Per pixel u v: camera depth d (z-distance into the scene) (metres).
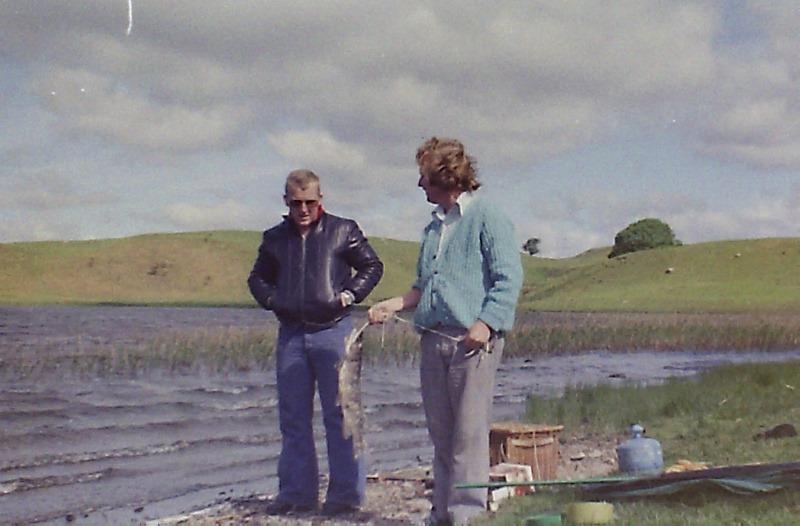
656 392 16.53
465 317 5.75
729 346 45.12
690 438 10.41
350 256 7.34
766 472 5.81
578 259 166.50
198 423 18.02
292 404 7.53
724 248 108.44
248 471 12.28
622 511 5.62
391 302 6.06
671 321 61.12
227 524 7.40
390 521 7.14
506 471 7.11
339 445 7.43
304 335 7.38
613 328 52.19
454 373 5.77
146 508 9.69
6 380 26.73
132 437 16.05
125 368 30.20
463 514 5.84
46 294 97.31
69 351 35.12
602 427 14.05
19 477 11.66
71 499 10.22
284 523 7.14
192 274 109.88
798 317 65.00
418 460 12.45
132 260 112.25
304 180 7.20
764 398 14.08
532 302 97.00
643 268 107.81
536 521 5.43
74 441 15.50
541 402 16.61
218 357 32.59
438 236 5.93
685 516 5.32
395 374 29.17
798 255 101.56
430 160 5.84
